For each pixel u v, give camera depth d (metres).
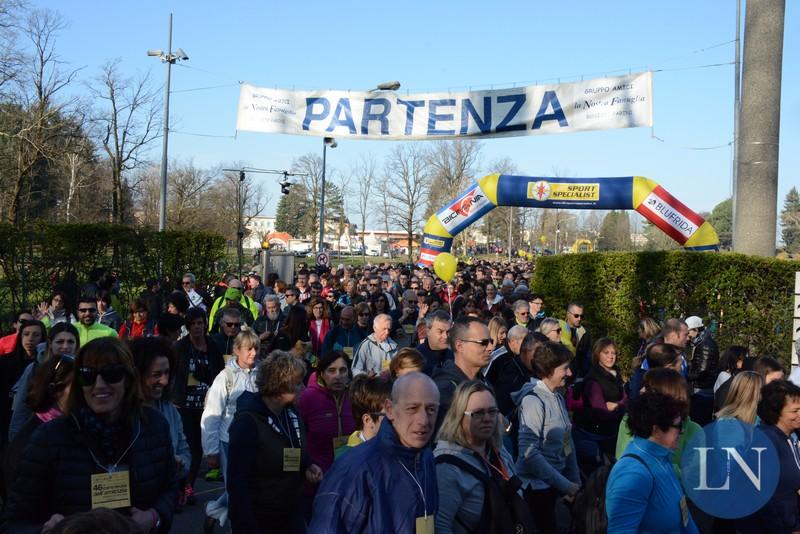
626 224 68.50
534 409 5.03
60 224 15.36
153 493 3.58
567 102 13.57
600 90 13.42
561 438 5.08
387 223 62.34
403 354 5.38
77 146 33.41
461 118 14.02
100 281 12.49
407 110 14.21
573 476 5.30
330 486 3.13
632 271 12.66
